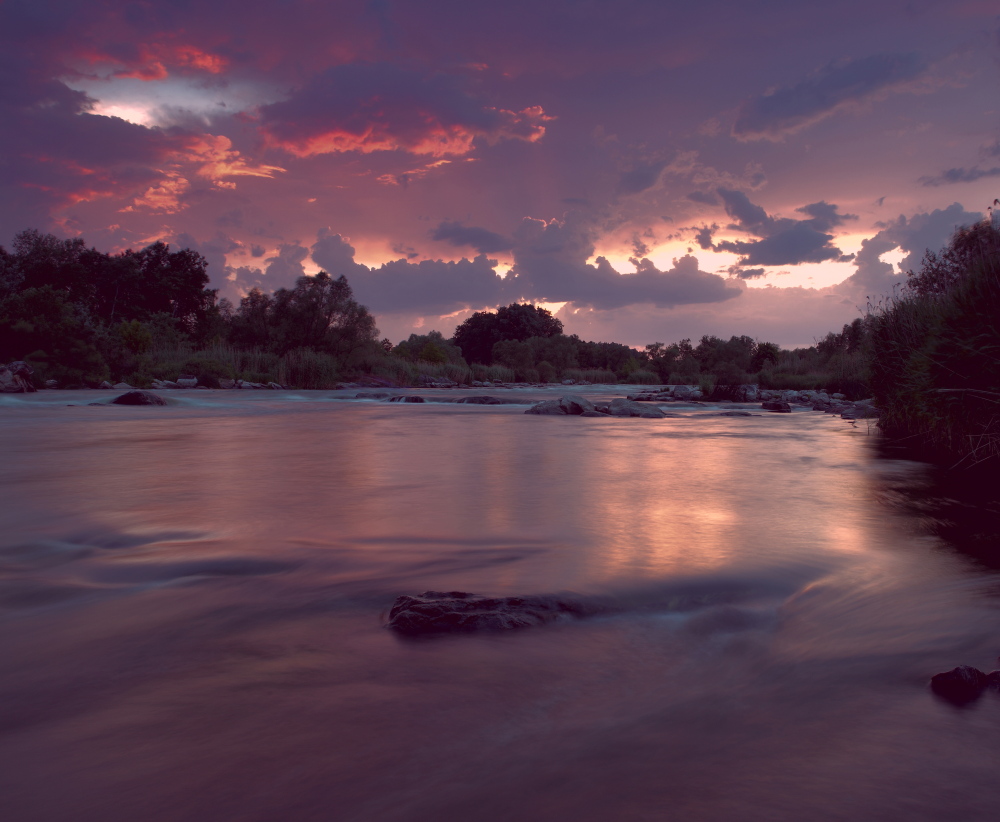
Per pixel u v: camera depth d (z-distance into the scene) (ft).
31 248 159.33
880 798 4.66
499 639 7.89
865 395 86.48
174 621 8.54
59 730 5.75
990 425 22.44
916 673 6.89
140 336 108.27
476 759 5.24
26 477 21.53
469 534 13.32
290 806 4.63
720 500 17.39
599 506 16.47
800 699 6.33
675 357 214.48
